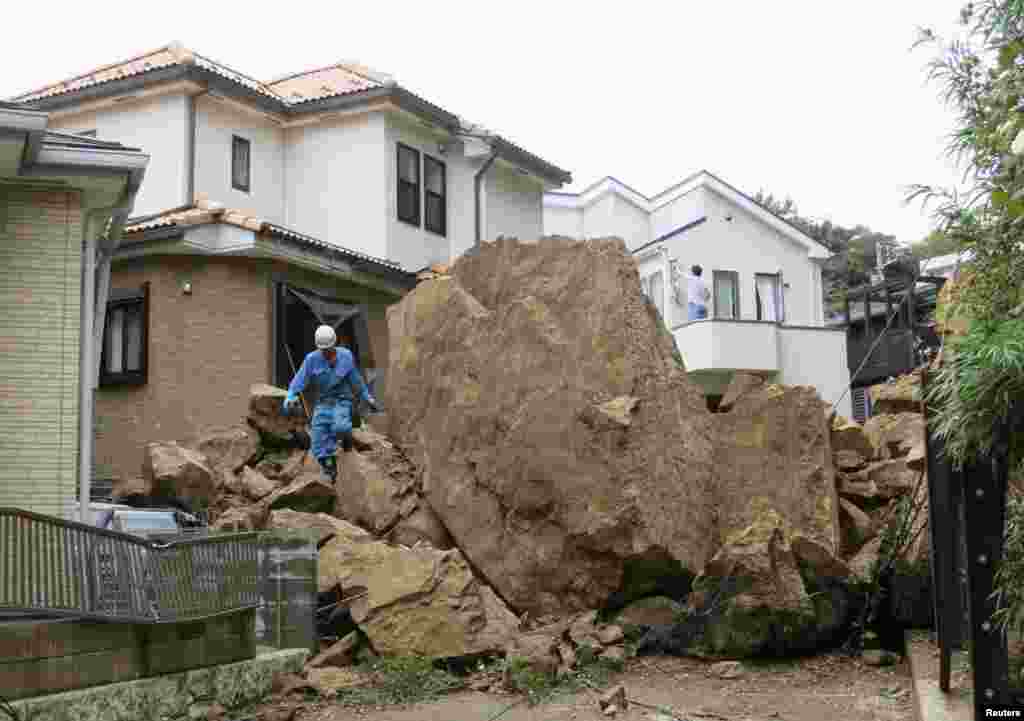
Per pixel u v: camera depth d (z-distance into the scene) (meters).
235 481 12.73
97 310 12.35
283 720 7.74
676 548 9.74
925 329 15.88
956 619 6.94
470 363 11.24
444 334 11.80
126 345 17.80
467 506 10.76
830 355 25.77
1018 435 5.20
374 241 21.97
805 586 9.27
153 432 17.25
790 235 30.95
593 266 11.09
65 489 10.12
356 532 10.39
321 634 9.45
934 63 6.09
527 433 10.32
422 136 23.38
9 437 10.05
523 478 10.27
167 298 17.52
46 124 9.46
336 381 12.13
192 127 20.22
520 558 10.23
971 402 5.17
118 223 11.82
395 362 12.43
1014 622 5.44
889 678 8.52
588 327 10.62
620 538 9.69
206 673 7.90
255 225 17.23
